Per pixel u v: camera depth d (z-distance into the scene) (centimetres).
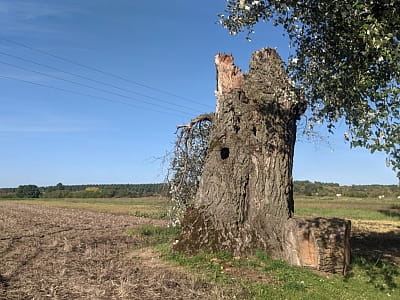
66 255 1502
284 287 1077
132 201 7494
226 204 1361
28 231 2334
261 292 1025
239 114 1412
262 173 1373
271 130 1380
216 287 1034
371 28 838
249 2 996
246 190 1377
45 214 3894
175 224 1655
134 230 2364
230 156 1395
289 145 1398
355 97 1021
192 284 1063
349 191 10225
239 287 1050
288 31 1093
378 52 879
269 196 1358
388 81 947
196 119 1575
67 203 6588
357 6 864
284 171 1376
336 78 1043
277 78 1399
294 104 1360
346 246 1291
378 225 3172
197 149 1638
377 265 1384
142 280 1097
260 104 1397
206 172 1414
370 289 1146
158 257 1369
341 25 1019
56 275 1165
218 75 1477
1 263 1346
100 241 1908
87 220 3284
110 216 3797
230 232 1344
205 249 1330
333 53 1102
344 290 1104
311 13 1059
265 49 1446
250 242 1324
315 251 1248
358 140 880
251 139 1395
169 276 1145
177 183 1636
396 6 892
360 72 968
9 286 1045
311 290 1071
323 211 4900
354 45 988
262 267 1227
